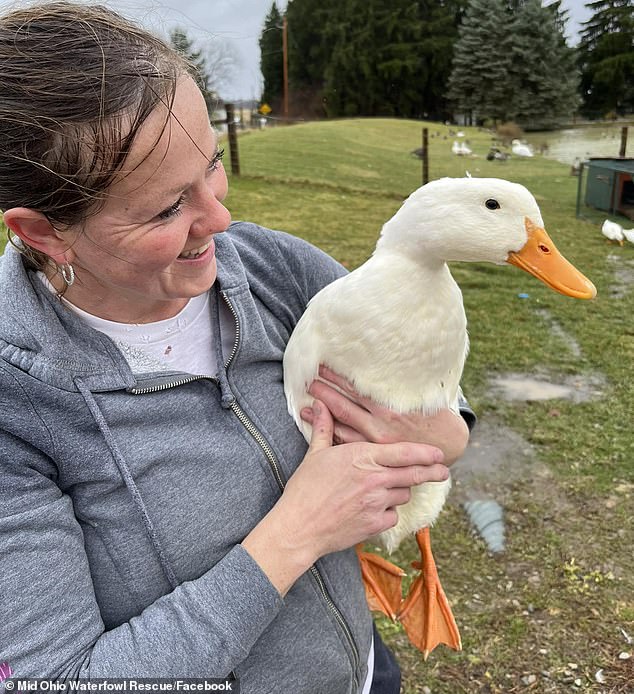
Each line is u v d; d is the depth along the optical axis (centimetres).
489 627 221
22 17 70
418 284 113
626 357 427
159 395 91
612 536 262
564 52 3244
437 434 118
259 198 921
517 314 502
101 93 66
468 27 3269
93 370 85
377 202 945
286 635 98
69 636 77
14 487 78
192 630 78
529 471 306
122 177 70
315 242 691
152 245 76
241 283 104
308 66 3822
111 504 87
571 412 358
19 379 79
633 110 3441
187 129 74
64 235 76
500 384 393
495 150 1689
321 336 116
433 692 199
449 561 251
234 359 101
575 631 219
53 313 85
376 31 3669
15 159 69
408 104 3762
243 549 84
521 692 199
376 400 115
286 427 107
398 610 165
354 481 90
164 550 88
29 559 76
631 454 317
